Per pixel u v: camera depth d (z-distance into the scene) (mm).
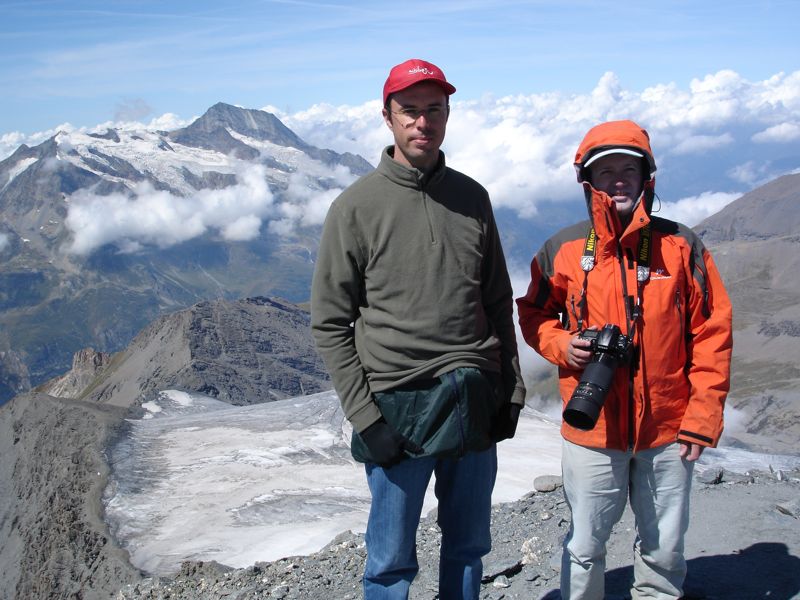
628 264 4465
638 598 4852
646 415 4414
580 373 4617
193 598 9281
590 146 4480
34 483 36594
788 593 5016
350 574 7645
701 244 4535
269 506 23828
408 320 4254
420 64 4207
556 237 4844
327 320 4375
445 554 4645
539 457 24797
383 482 4426
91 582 20531
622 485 4559
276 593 7504
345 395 4352
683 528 4586
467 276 4328
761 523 6289
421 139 4219
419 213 4273
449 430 4207
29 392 50719
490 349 4422
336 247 4316
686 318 4527
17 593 25359
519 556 6578
